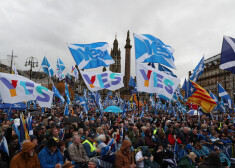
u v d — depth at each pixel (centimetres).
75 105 3416
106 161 634
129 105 3516
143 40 974
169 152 770
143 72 902
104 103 3688
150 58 958
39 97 824
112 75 1102
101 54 1188
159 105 2848
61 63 2317
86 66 1123
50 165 526
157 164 703
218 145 960
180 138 973
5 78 748
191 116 2009
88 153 657
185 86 1669
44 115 1451
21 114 640
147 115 2017
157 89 895
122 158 575
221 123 1642
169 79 926
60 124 1065
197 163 802
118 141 782
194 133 1018
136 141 953
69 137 785
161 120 1620
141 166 677
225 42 859
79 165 617
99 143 710
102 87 1067
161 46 1001
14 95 747
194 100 1233
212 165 517
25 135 633
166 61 990
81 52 1137
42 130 884
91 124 1178
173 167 732
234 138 1088
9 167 477
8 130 724
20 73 3634
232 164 894
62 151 634
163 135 862
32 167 491
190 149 822
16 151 597
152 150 833
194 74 1606
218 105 2348
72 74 2683
